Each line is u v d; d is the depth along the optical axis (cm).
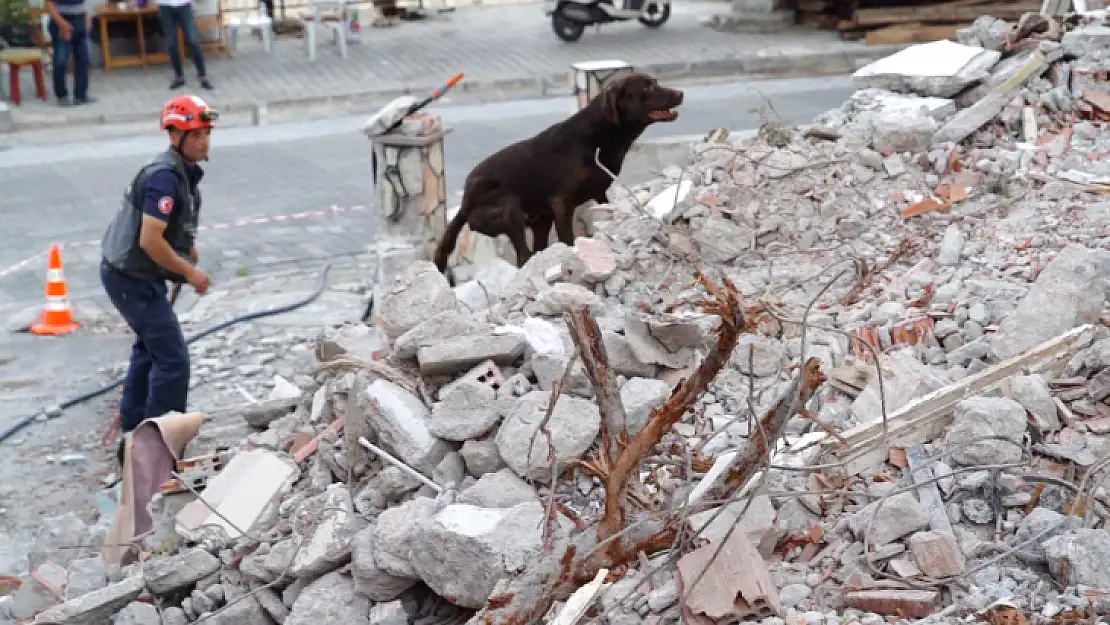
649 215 689
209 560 510
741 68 1878
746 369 530
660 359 528
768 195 743
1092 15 939
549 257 667
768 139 813
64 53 1700
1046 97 834
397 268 920
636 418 479
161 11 1756
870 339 552
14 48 1750
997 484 426
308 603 462
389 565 448
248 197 1348
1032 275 594
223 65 1941
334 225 1252
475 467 491
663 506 437
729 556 396
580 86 995
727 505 402
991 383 485
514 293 639
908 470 452
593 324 393
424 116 938
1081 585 372
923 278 615
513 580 380
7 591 604
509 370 536
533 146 824
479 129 1580
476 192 832
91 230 1244
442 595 434
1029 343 506
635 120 790
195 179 752
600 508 457
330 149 1544
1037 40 900
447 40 2100
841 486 449
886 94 880
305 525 501
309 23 1955
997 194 729
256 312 1004
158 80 1850
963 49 910
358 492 520
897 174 760
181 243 743
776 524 431
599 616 406
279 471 546
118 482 739
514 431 477
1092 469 424
